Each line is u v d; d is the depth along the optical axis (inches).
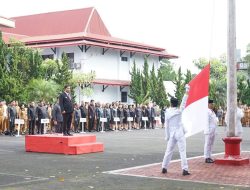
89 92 1706.4
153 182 408.2
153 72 1909.4
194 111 452.4
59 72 1519.4
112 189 374.0
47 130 1197.7
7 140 915.4
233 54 525.7
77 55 1849.2
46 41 1891.0
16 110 1111.0
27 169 493.0
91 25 2194.9
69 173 463.2
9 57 1393.9
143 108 1525.6
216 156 618.5
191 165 520.1
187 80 2079.2
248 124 1779.0
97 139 965.2
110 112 1374.3
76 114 1249.4
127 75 2031.3
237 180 418.6
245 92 1996.8
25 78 1425.9
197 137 1060.5
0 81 1225.4
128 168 497.0
